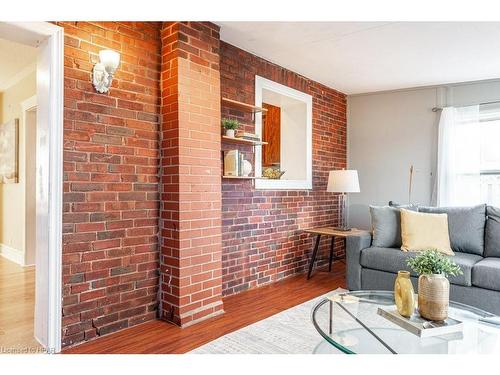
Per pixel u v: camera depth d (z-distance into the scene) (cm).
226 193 335
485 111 432
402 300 191
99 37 242
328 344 224
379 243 338
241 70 352
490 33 307
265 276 379
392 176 497
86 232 233
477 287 269
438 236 317
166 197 271
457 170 442
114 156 249
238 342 230
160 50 279
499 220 309
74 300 227
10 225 492
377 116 509
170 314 266
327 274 422
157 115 277
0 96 524
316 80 454
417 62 383
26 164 444
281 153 468
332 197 494
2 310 287
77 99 230
